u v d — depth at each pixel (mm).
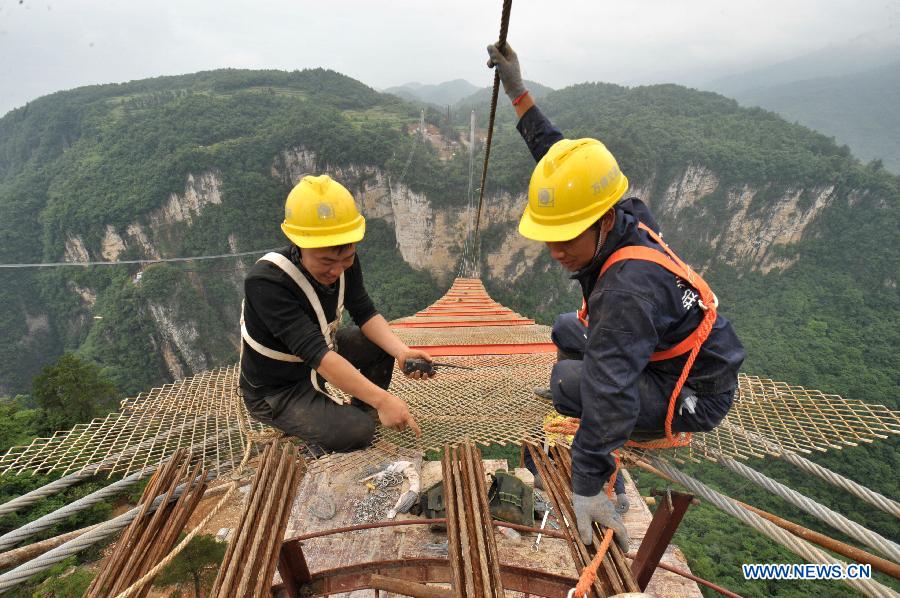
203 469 2459
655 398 1890
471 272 37781
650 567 2559
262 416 2535
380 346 2756
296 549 2875
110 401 21328
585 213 1727
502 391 3357
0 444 17688
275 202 92312
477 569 1729
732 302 90750
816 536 2039
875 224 85500
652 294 1636
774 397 2834
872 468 32938
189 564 7758
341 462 2510
